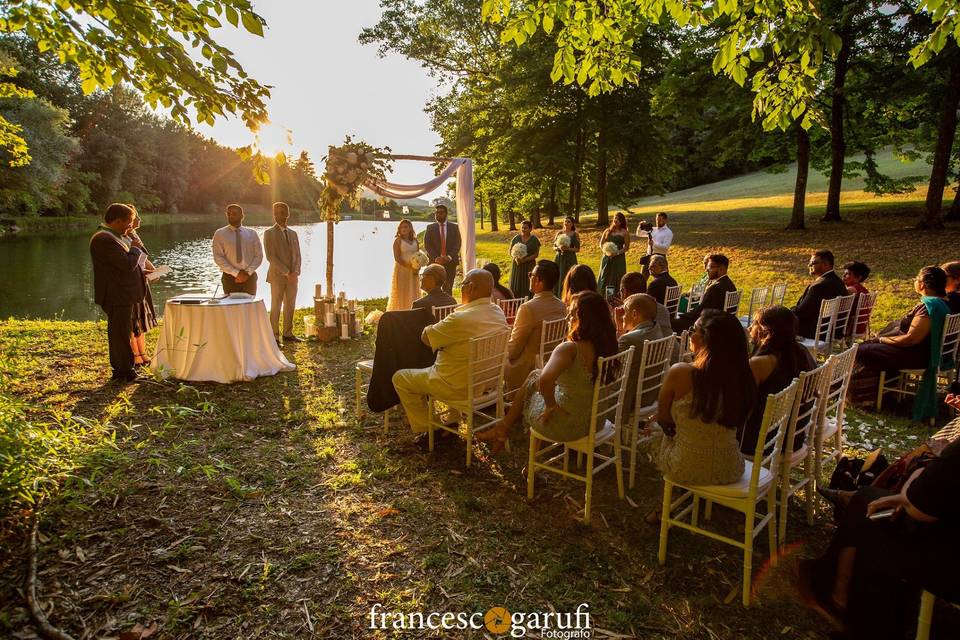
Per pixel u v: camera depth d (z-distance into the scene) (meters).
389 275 19.64
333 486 3.73
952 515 1.96
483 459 4.25
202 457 4.09
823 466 4.22
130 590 2.66
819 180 33.53
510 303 6.29
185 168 62.66
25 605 2.53
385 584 2.79
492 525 3.34
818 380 3.13
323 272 20.47
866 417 5.27
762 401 3.17
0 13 3.06
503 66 23.14
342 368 6.57
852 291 6.66
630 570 2.96
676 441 2.88
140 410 4.95
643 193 29.44
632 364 3.99
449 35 25.23
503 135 24.19
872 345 5.41
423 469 4.05
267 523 3.28
